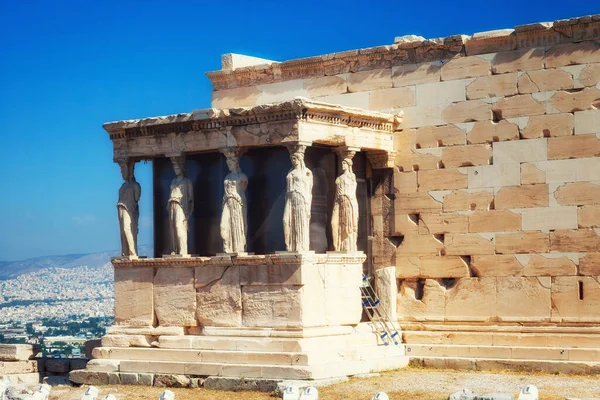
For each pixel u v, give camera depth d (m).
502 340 28.28
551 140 28.00
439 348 28.95
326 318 27.73
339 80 31.22
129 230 30.30
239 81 32.94
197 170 30.14
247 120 28.30
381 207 30.45
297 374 26.11
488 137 28.88
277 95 32.22
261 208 29.03
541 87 28.19
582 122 27.61
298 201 27.38
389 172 30.38
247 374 26.89
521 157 28.38
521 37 28.47
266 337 27.38
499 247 28.59
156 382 28.19
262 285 27.67
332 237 29.02
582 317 27.42
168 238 30.66
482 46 29.08
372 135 29.55
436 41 29.56
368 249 30.56
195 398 26.06
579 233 27.53
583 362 26.81
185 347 28.52
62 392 28.00
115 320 30.14
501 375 26.97
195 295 28.83
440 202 29.50
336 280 28.11
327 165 29.38
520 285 28.27
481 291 28.81
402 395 24.72
